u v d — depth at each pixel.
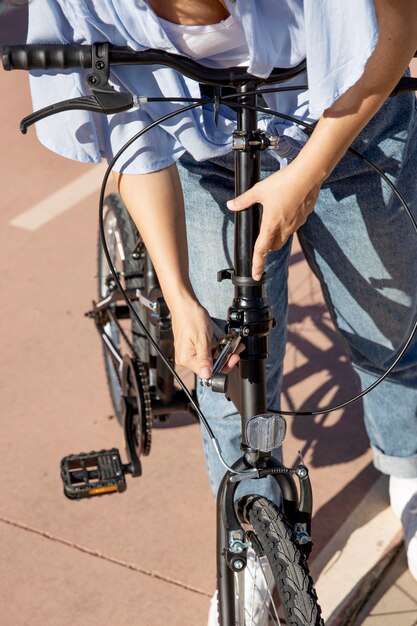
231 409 1.99
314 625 1.40
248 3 1.37
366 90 1.40
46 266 3.76
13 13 5.77
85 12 1.50
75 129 1.66
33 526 2.49
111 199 2.74
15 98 5.42
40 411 2.95
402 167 1.83
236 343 1.50
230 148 1.68
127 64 1.45
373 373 2.18
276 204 1.46
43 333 3.34
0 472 2.70
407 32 1.35
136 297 2.37
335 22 1.31
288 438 2.74
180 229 1.68
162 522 2.48
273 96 1.67
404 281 1.94
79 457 2.34
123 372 2.41
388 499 2.50
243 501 1.64
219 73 1.48
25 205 4.26
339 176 1.81
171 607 2.21
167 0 1.44
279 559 1.46
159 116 1.64
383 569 2.29
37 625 2.19
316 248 2.00
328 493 2.53
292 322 3.24
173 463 2.69
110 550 2.39
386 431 2.29
